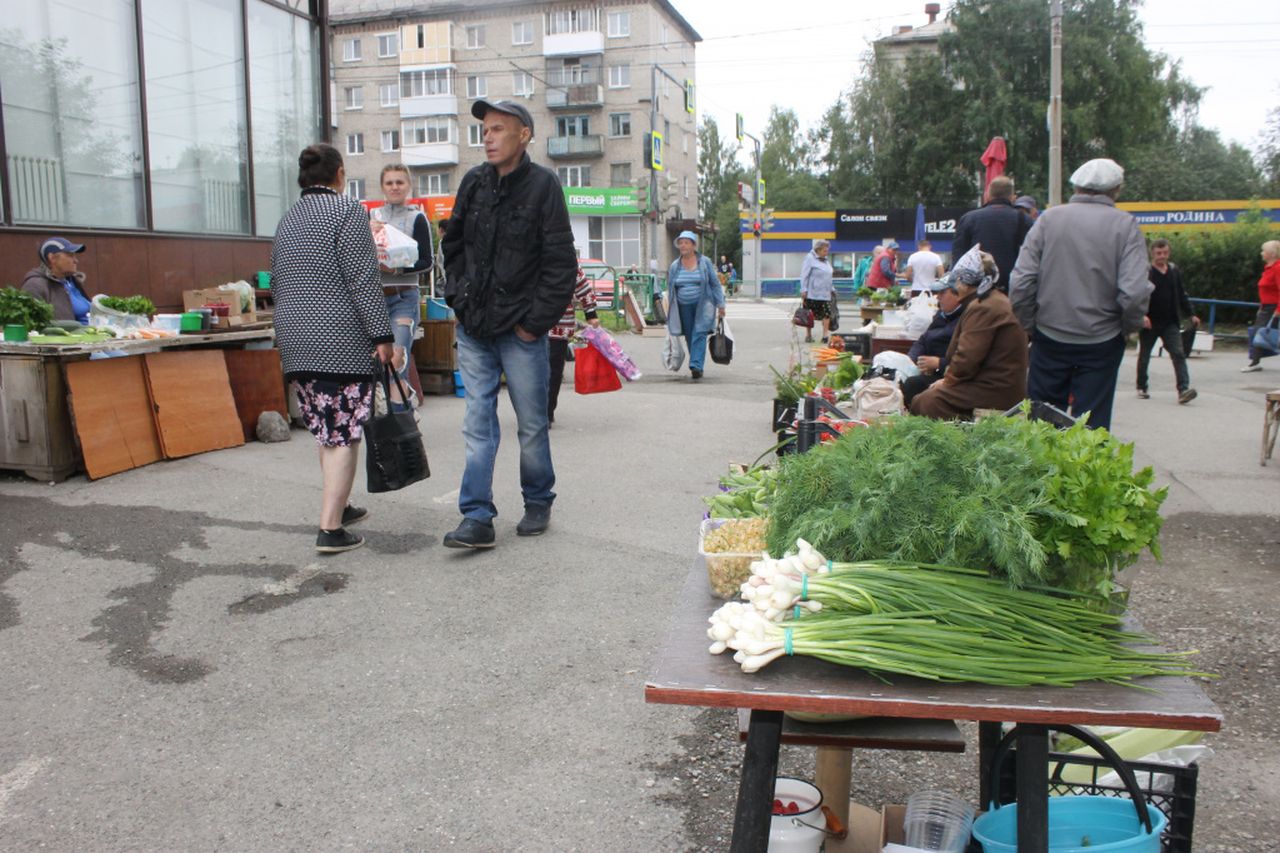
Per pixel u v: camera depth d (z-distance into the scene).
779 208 74.81
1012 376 6.12
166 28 9.02
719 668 1.97
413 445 5.30
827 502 2.20
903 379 7.57
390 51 63.84
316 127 11.07
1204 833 2.93
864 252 52.12
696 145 75.44
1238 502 6.58
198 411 7.62
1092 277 5.91
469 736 3.47
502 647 4.21
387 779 3.20
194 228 9.49
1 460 6.70
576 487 6.88
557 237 5.26
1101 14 49.56
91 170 8.39
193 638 4.27
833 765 2.59
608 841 2.88
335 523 5.38
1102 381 6.08
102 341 6.74
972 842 2.25
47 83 7.99
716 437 8.70
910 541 2.08
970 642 1.91
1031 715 1.78
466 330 5.35
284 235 5.18
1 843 2.84
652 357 16.28
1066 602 2.06
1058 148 19.39
